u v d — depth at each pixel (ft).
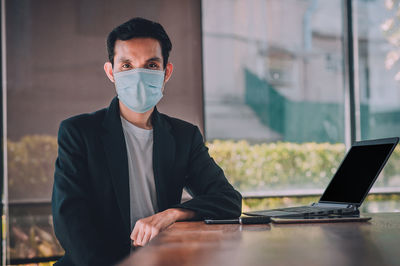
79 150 5.64
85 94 13.57
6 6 13.12
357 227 4.26
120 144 5.78
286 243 3.34
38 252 12.92
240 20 14.79
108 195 5.66
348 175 5.80
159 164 5.99
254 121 14.82
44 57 13.33
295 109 15.19
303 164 15.06
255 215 5.51
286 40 15.20
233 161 14.51
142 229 4.91
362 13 15.79
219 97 14.55
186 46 14.23
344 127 15.56
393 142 5.15
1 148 12.94
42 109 13.26
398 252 2.88
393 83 15.96
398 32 15.97
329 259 2.68
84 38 13.58
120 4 13.83
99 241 5.20
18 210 12.92
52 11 13.39
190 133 6.42
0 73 13.05
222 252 2.99
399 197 15.31
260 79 14.92
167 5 14.14
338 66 15.64
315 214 5.13
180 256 2.86
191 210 5.35
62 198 5.34
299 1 15.33
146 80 5.92
